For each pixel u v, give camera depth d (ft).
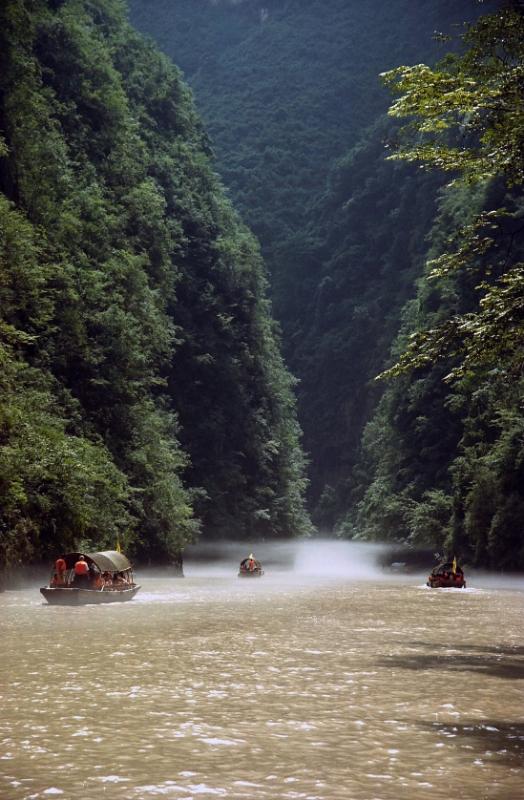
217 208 346.33
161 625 78.64
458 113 69.00
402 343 351.67
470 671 52.39
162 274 254.68
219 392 299.79
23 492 129.08
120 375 195.21
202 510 269.23
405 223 557.74
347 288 581.53
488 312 63.52
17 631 73.10
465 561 221.46
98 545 155.22
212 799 28.53
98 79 254.47
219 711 40.88
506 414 193.77
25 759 32.81
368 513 351.87
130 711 40.68
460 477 229.45
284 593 139.13
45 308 174.19
